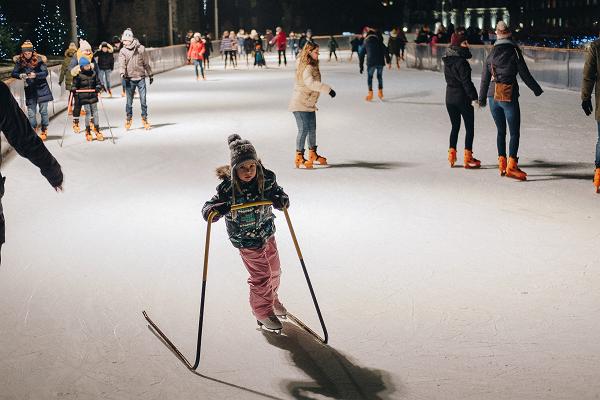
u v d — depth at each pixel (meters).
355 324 5.30
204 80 30.69
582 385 4.34
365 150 12.73
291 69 38.59
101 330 5.25
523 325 5.23
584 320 5.30
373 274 6.34
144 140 14.38
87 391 4.38
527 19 104.00
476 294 5.85
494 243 7.20
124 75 15.77
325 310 5.57
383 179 10.29
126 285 6.16
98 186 10.16
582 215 8.20
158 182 10.41
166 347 4.96
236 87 26.88
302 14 87.62
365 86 25.73
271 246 5.08
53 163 4.24
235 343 5.02
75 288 6.11
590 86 8.83
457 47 10.62
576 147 12.57
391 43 35.66
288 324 5.32
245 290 6.02
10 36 38.72
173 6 65.19
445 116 17.16
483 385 4.36
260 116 17.94
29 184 10.29
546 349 4.83
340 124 16.02
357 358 4.75
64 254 7.04
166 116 18.31
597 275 6.26
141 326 5.32
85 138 14.74
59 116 18.28
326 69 36.66
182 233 7.70
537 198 9.02
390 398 4.23
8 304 5.76
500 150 10.27
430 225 7.87
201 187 10.02
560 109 17.56
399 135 14.37
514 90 9.88
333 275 6.32
